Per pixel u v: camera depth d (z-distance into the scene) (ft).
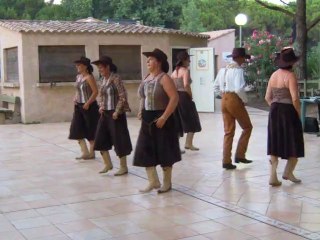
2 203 19.86
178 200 19.89
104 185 22.59
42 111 48.93
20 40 48.01
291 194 20.42
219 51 94.02
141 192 21.18
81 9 110.42
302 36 57.57
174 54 55.36
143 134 20.74
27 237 15.97
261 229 16.31
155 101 20.27
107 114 24.08
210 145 32.71
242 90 24.50
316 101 36.52
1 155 30.66
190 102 29.37
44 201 20.08
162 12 114.42
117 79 23.76
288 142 21.31
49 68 49.01
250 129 25.73
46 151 31.89
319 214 17.76
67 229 16.67
